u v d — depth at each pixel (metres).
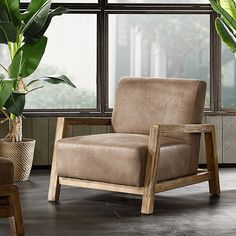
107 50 5.96
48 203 4.38
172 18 6.03
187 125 4.38
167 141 4.37
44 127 5.87
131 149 4.08
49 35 5.96
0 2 5.14
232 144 5.98
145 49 6.04
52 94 6.00
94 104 6.04
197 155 4.64
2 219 3.91
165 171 4.25
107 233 3.56
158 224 3.77
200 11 5.98
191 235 3.52
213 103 6.01
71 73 6.01
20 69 5.21
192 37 6.05
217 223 3.80
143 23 6.02
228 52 6.07
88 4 5.90
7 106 4.96
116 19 5.98
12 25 5.02
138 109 4.81
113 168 4.16
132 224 3.77
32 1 5.25
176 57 6.07
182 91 4.69
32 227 3.69
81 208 4.22
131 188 4.14
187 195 4.68
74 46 5.99
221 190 4.88
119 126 4.85
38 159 5.89
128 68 6.04
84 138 4.38
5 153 5.27
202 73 6.09
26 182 5.23
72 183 4.40
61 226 3.72
